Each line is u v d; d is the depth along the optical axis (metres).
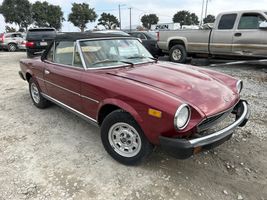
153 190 2.80
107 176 3.04
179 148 2.57
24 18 46.69
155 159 3.33
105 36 4.04
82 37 3.81
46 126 4.39
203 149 2.74
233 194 2.74
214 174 3.05
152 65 3.83
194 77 3.38
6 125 4.48
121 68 3.62
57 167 3.23
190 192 2.77
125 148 3.16
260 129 4.11
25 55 15.98
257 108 4.98
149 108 2.68
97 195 2.75
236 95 3.39
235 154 3.44
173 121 2.53
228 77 3.72
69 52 3.91
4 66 11.16
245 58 8.62
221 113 2.92
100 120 3.42
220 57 9.16
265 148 3.58
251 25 8.04
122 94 2.91
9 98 6.04
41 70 4.56
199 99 2.83
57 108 5.23
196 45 9.36
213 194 2.74
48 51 4.51
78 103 3.72
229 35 8.45
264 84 6.74
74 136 4.01
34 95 5.28
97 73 3.43
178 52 9.92
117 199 2.69
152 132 2.74
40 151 3.60
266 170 3.12
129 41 4.27
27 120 4.66
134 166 3.19
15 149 3.67
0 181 2.98
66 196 2.74
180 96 2.80
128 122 2.96
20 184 2.93
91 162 3.31
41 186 2.89
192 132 2.69
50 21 48.22
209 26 8.88
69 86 3.77
